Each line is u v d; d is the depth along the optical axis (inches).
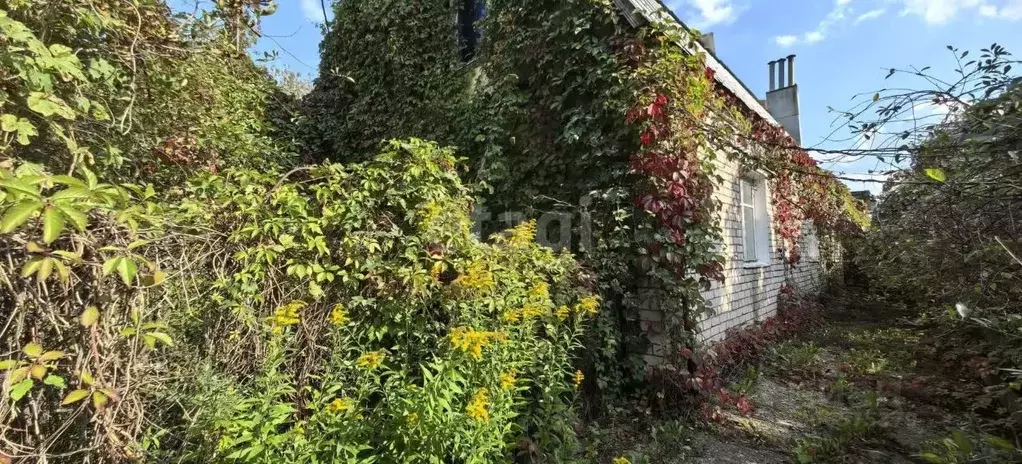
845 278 444.8
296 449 82.2
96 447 64.4
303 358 105.6
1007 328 112.0
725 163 225.9
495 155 206.7
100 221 63.7
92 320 59.1
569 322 142.2
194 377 87.0
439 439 88.9
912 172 116.1
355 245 113.0
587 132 177.6
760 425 149.3
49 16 92.7
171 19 131.7
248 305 98.0
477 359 99.4
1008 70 94.3
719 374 178.7
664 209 155.3
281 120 306.0
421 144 135.9
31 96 75.0
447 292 115.0
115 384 65.9
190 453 78.2
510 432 106.6
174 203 119.5
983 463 81.3
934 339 184.4
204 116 173.5
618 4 171.0
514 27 206.7
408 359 110.8
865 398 164.1
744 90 256.5
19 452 59.9
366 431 94.3
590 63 178.5
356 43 301.3
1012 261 110.3
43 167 77.9
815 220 328.2
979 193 104.5
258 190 111.3
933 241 145.6
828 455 128.2
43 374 56.2
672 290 155.9
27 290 58.3
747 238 272.2
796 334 272.7
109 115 109.0
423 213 121.1
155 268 67.3
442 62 248.7
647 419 148.3
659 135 157.6
